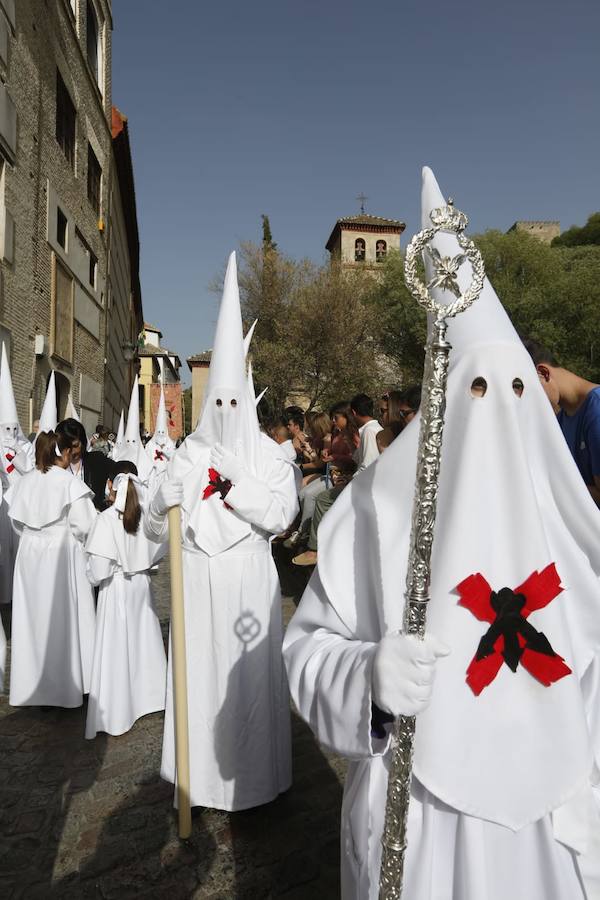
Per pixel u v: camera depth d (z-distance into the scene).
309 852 2.75
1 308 10.35
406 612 1.12
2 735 3.92
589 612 1.43
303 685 1.37
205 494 3.12
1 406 7.93
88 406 18.00
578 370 24.52
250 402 3.37
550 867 1.30
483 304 1.39
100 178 19.94
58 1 13.88
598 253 30.66
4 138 10.29
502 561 1.28
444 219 1.12
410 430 1.40
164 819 3.00
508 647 1.28
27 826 2.96
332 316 26.56
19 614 4.33
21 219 11.44
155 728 4.00
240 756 2.95
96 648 3.89
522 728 1.28
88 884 2.57
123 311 30.97
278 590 3.22
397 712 1.07
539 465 1.43
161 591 7.40
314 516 6.82
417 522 1.09
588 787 1.35
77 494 4.31
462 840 1.29
